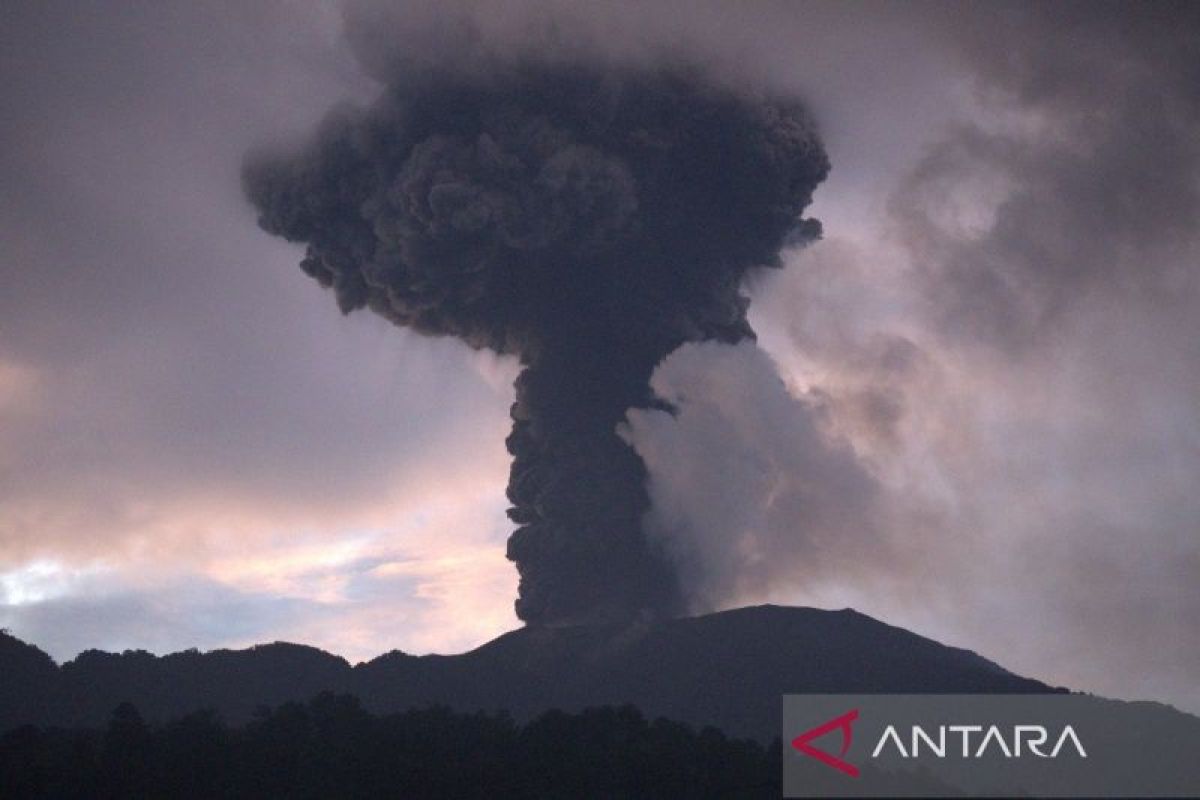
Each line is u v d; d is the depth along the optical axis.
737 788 102.12
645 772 105.69
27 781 108.06
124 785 108.69
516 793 106.56
